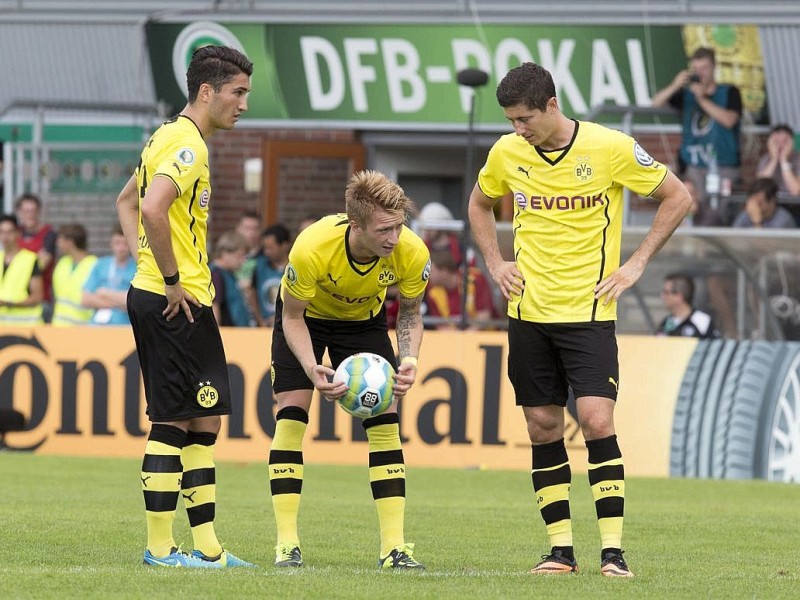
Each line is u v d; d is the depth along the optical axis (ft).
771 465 140.46
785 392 140.56
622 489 71.51
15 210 184.65
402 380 71.92
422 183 219.00
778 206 168.96
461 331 149.48
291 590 62.28
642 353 144.15
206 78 71.00
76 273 165.78
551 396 73.15
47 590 61.67
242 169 211.61
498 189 74.33
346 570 70.33
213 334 71.72
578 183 71.26
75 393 151.74
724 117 180.65
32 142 204.13
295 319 72.18
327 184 210.79
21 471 132.26
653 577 70.74
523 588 64.64
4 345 153.28
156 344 70.59
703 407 142.41
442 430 146.30
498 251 75.36
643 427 143.43
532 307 72.18
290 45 196.03
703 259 162.61
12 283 167.94
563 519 73.26
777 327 161.48
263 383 148.25
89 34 201.26
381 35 193.67
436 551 82.17
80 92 203.00
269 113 199.00
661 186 71.67
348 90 196.65
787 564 78.95
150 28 198.39
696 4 196.85
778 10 184.55
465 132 203.41
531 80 69.92
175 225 70.13
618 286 71.41
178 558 71.20
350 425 146.92
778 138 177.58
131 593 60.85
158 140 70.33
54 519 93.40
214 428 73.05
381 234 68.28
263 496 114.21
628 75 187.01
